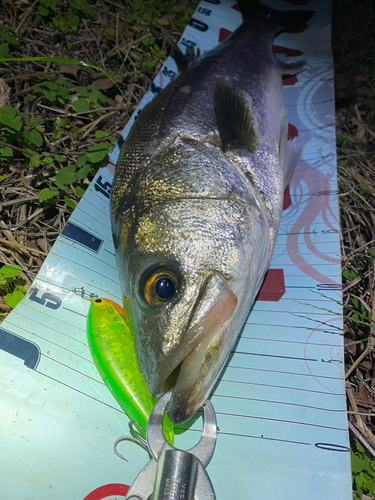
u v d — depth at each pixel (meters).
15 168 0.32
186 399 0.19
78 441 0.21
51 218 0.31
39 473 0.20
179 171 0.23
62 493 0.19
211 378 0.19
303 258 0.30
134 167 0.25
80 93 0.37
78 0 0.44
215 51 0.39
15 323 0.23
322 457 0.21
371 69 0.49
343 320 0.28
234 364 0.25
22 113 0.35
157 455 0.18
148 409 0.21
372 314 0.29
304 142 0.38
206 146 0.25
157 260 0.20
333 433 0.22
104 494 0.20
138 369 0.21
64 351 0.23
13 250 0.28
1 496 0.19
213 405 0.23
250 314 0.27
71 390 0.22
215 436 0.20
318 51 0.47
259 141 0.30
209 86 0.32
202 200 0.22
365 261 0.32
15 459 0.20
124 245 0.23
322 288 0.28
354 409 0.25
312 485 0.20
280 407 0.23
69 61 0.30
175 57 0.42
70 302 0.25
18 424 0.21
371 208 0.36
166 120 0.28
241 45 0.39
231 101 0.30
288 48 0.47
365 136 0.42
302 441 0.21
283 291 0.28
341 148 0.40
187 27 0.45
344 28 0.53
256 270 0.24
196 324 0.19
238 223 0.22
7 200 0.30
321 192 0.34
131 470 0.20
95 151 0.33
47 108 0.36
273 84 0.37
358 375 0.27
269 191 0.28
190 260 0.20
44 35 0.42
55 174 0.33
